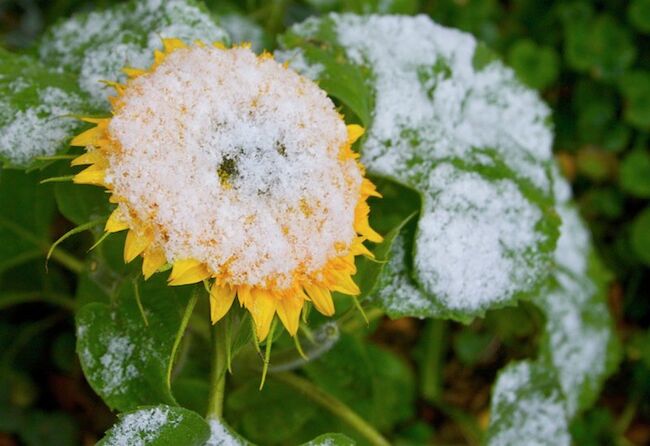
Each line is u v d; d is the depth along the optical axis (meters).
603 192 0.90
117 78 0.54
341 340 0.62
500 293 0.56
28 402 0.71
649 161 0.87
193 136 0.44
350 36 0.59
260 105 0.46
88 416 0.73
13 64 0.53
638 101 0.87
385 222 0.62
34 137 0.51
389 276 0.56
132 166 0.44
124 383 0.50
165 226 0.43
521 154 0.60
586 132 0.90
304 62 0.55
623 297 0.88
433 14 0.87
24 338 0.71
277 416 0.62
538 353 0.68
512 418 0.60
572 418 0.71
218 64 0.46
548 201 0.60
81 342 0.50
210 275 0.44
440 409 0.80
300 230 0.45
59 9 0.75
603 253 0.88
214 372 0.49
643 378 0.83
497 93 0.62
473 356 0.81
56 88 0.52
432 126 0.58
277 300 0.45
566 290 0.70
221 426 0.49
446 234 0.56
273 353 0.55
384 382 0.73
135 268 0.47
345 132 0.47
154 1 0.57
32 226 0.62
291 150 0.45
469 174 0.57
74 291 0.72
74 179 0.44
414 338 0.83
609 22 0.89
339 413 0.60
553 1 0.91
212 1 0.68
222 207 0.44
